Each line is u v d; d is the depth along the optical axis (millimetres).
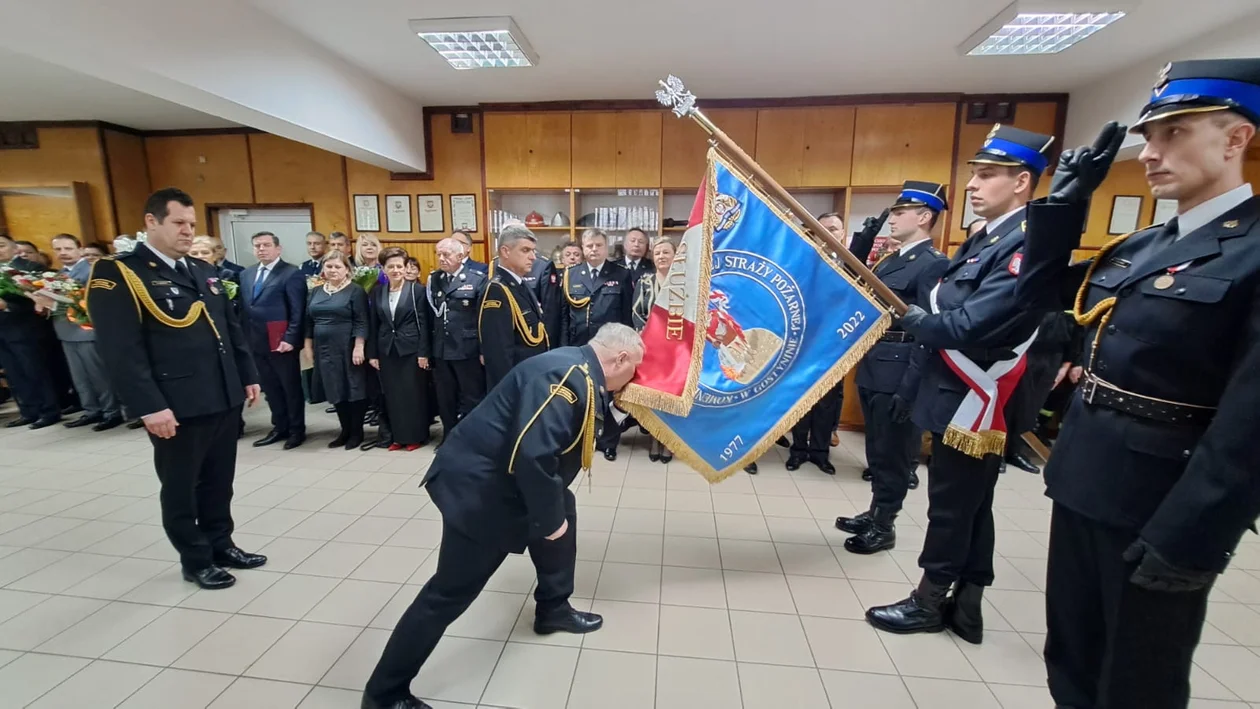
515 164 4766
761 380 1900
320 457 3484
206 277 2111
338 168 5227
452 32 3162
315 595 2014
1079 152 1208
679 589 2082
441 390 3547
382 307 3486
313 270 4418
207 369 1992
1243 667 1700
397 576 2143
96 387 4090
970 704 1540
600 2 2889
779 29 3197
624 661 1697
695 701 1541
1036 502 2947
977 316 1461
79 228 5195
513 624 1872
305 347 3713
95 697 1527
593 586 2098
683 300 1857
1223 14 2857
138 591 2031
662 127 4582
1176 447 1005
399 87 4352
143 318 1871
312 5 2955
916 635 1831
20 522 2592
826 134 4434
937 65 3725
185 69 2619
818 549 2396
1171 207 4238
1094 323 1188
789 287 1884
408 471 3242
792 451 3422
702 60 3686
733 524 2627
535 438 1314
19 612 1906
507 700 1536
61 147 5141
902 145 4383
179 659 1679
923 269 2166
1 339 4012
